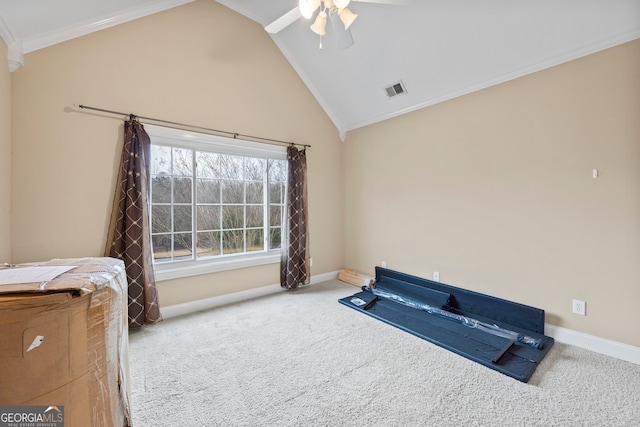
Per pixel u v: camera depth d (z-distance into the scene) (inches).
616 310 83.6
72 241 95.5
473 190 115.1
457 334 98.4
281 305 128.3
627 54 79.6
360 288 152.7
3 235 80.7
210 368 80.0
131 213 101.5
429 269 132.3
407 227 141.4
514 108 102.5
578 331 90.3
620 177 81.8
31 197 88.7
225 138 128.1
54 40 91.1
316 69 148.7
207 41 122.7
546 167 95.5
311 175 161.5
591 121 86.1
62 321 36.5
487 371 78.3
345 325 107.8
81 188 96.8
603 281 85.6
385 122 150.9
